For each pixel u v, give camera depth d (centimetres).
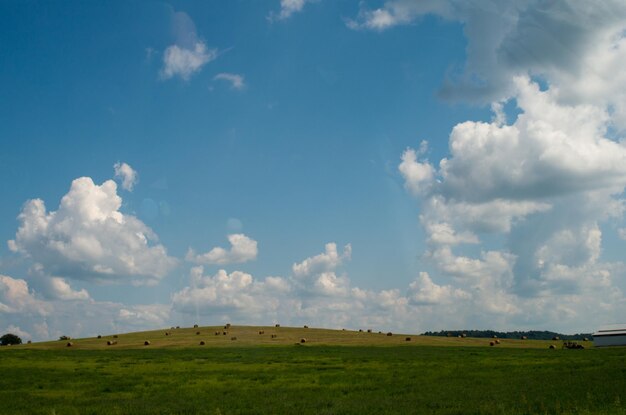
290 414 2944
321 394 3797
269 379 4809
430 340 11156
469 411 2866
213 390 4119
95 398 3759
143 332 12938
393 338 11575
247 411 3084
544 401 3080
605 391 3428
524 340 11762
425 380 4522
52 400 3694
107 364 6469
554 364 5772
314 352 8244
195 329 13375
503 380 4331
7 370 5756
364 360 6750
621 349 8356
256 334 12144
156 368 5925
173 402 3512
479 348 9225
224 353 8125
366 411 2983
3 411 3244
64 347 9906
